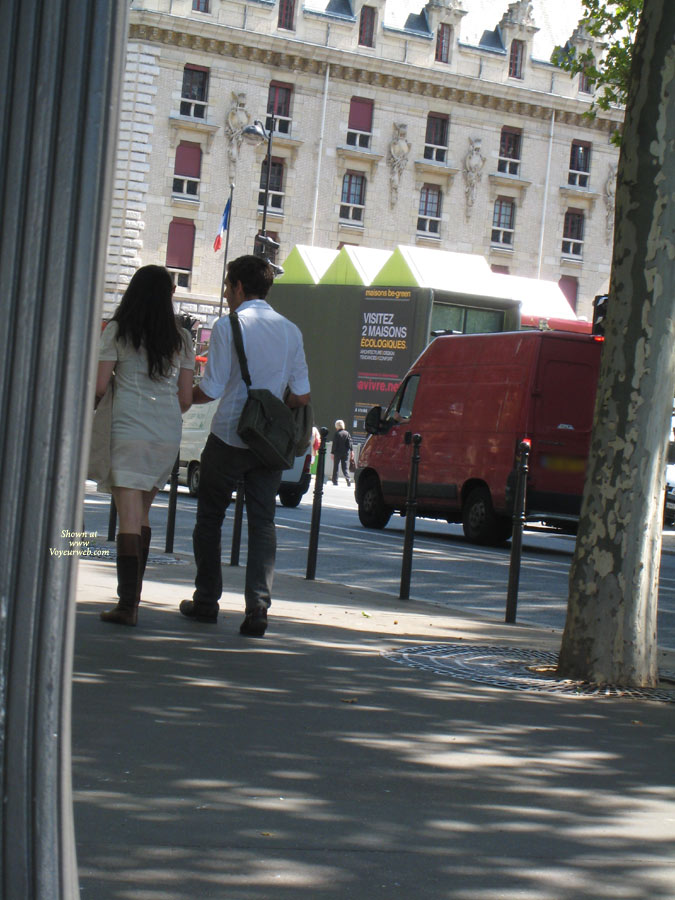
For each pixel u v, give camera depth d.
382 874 6.44
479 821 7.55
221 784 7.80
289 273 78.50
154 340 13.16
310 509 45.31
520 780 8.60
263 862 6.47
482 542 35.06
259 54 103.75
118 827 6.82
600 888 6.54
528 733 10.12
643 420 13.05
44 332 3.44
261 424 13.34
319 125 106.38
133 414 13.22
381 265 70.69
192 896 5.90
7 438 3.45
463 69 110.56
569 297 115.94
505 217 113.69
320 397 68.69
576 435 33.91
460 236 111.81
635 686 12.94
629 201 13.10
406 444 37.53
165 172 101.94
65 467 3.48
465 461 35.47
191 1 101.25
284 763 8.44
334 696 10.84
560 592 24.22
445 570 26.42
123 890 5.90
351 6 108.19
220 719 9.55
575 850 7.16
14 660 3.48
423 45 109.12
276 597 17.92
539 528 44.66
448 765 8.84
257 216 104.81
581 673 12.98
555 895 6.37
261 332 13.72
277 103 105.62
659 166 12.95
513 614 18.28
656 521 13.17
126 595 13.55
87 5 3.43
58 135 3.42
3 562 3.46
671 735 10.60
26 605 3.47
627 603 12.98
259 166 104.81
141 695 10.12
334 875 6.36
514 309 66.06
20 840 3.48
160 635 13.12
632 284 13.09
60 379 3.46
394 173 109.00
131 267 101.06
